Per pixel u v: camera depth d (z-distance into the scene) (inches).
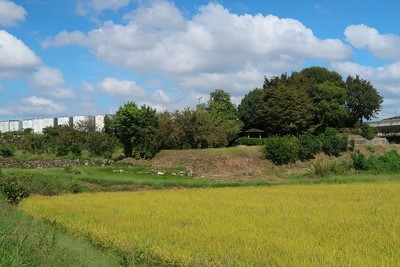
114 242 534.0
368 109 3489.2
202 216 761.6
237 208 877.2
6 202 935.0
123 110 2046.0
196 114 2223.2
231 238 560.4
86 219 719.1
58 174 1448.1
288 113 2807.6
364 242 539.2
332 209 860.6
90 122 2861.7
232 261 444.1
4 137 2417.6
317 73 3499.0
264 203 968.9
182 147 2223.2
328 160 2272.4
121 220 708.7
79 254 415.5
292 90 2876.5
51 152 2233.0
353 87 3444.9
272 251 487.5
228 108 3277.6
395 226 652.7
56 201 1011.3
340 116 3026.6
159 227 641.6
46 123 3973.9
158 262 471.8
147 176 1753.2
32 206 903.7
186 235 579.5
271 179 1877.5
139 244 504.1
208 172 1969.7
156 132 2086.6
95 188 1444.4
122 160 2079.2
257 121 3144.7
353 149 2443.4
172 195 1168.2
